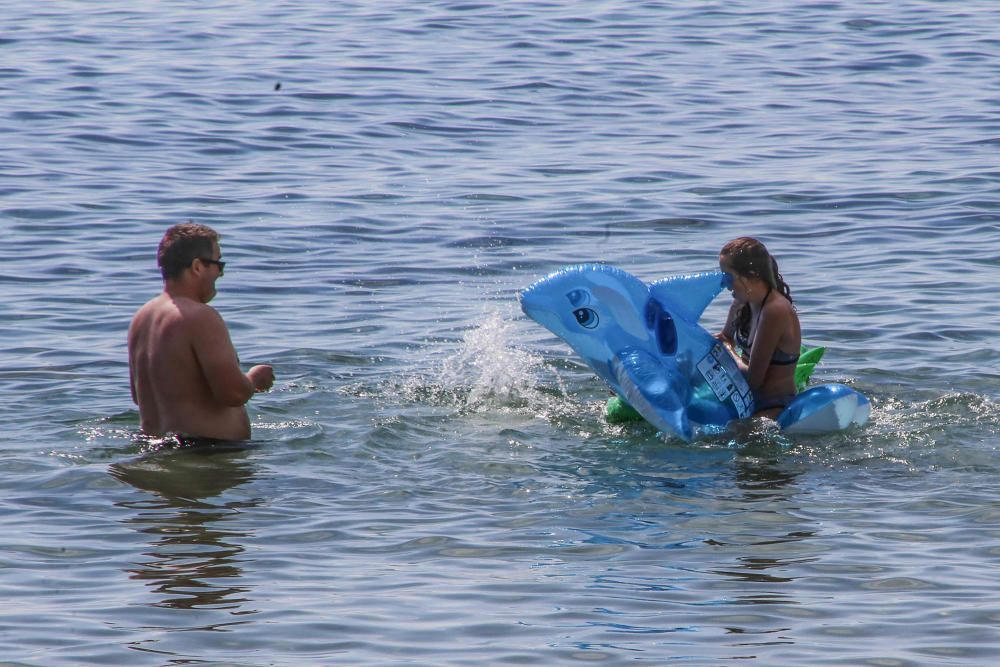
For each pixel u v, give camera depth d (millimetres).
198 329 28344
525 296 31453
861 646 18844
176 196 54344
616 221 51906
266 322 39812
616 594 20797
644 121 69125
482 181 57719
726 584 21188
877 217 51875
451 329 39438
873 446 28828
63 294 41875
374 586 21094
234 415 29062
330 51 85438
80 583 21109
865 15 99562
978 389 33000
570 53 85938
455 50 86500
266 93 73250
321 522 24094
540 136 66000
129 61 80562
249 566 21922
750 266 30656
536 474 27156
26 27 90875
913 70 81375
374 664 18250
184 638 19094
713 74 80438
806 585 21094
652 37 91438
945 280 43562
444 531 23703
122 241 48031
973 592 20703
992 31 92875
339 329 39219
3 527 23500
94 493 25375
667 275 45094
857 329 38531
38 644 18812
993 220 51000
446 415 31484
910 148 62844
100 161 59344
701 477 26938
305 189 56062
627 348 30781
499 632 19359
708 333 31172
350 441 29047
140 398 29328
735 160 61188
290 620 19734
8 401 31641
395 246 48719
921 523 23953
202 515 24328
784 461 27922
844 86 77188
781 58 85125
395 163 60719
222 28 92625
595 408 32312
